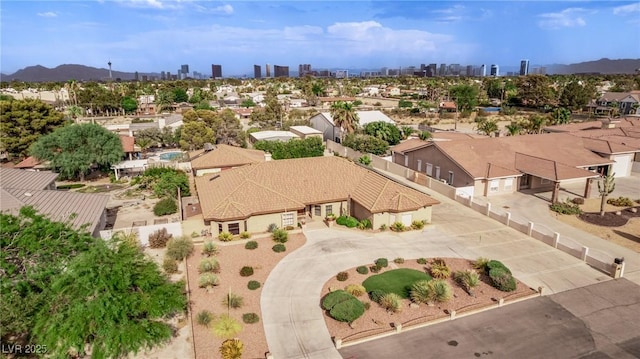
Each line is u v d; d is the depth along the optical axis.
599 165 53.22
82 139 57.03
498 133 76.69
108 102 132.88
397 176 58.00
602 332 23.06
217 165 53.59
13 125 64.50
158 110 140.50
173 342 22.16
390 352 21.47
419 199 38.34
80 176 58.47
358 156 67.62
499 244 34.75
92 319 17.97
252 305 25.64
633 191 49.66
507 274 27.66
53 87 181.62
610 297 26.61
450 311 24.73
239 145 81.00
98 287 18.16
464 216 41.47
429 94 170.62
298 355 21.28
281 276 29.23
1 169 39.81
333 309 23.72
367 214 38.09
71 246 21.23
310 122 96.25
